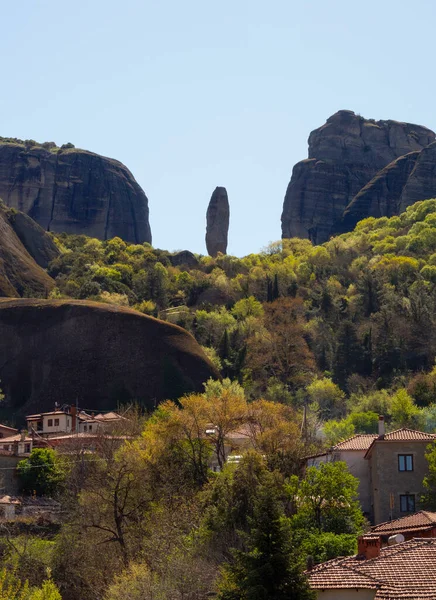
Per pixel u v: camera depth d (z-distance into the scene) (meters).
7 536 112.31
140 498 113.56
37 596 82.94
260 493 68.31
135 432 159.62
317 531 99.81
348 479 107.44
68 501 120.94
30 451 166.62
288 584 64.81
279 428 133.12
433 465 117.44
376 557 69.25
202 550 96.75
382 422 125.31
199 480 127.38
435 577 64.19
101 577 97.81
